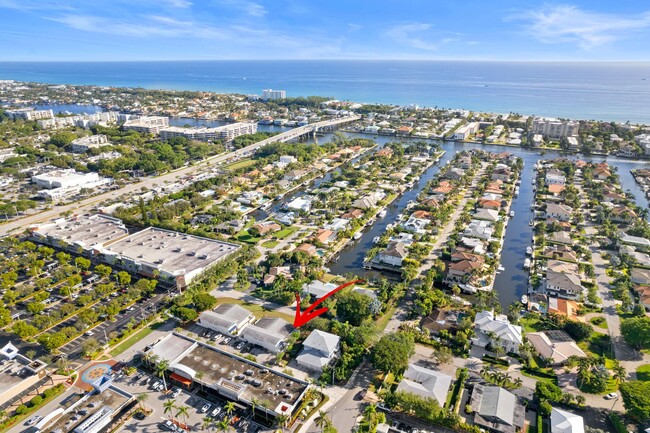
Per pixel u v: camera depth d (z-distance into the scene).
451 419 122.56
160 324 177.75
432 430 124.56
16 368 143.88
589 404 132.75
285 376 141.62
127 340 166.62
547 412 126.88
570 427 118.88
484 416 125.31
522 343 156.00
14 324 169.88
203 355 152.25
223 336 168.38
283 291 195.50
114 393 135.62
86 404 131.12
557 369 148.25
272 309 188.00
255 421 128.00
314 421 123.44
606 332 169.88
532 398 133.62
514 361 153.38
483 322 166.12
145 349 159.25
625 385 129.75
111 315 179.88
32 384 140.88
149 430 124.44
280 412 125.19
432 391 131.25
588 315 182.25
